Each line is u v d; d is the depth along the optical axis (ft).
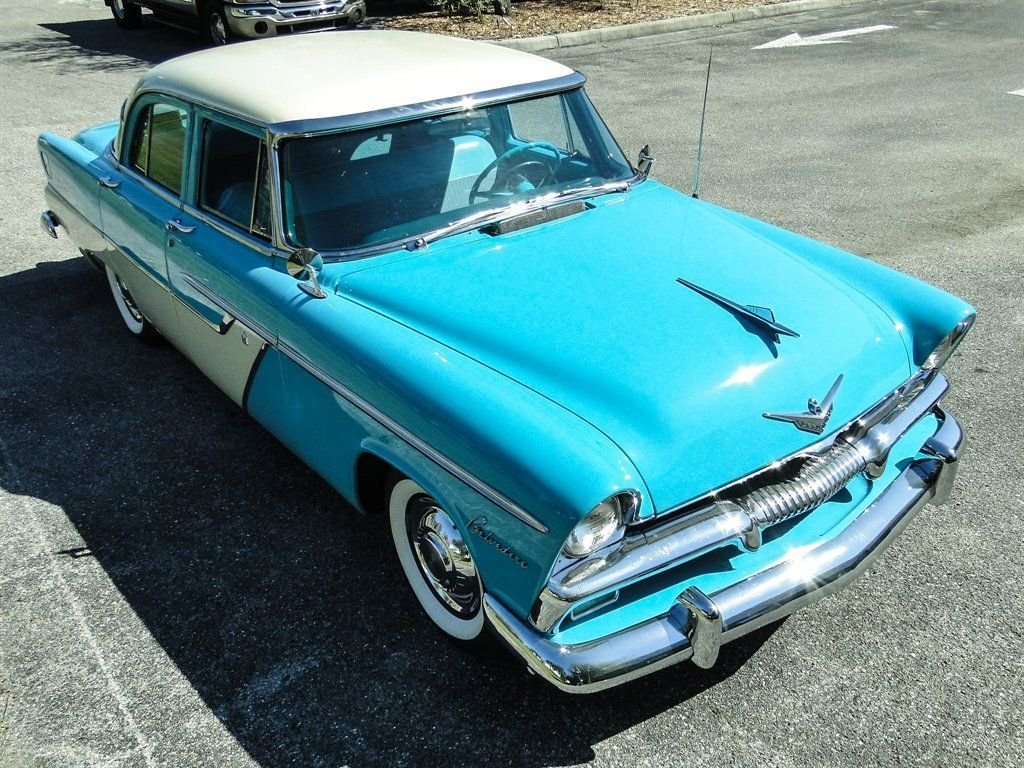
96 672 10.34
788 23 47.14
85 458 14.39
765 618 8.73
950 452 10.44
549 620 8.14
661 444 8.39
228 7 39.19
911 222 22.34
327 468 11.25
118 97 34.94
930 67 37.73
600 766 9.02
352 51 13.37
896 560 11.62
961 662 10.06
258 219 11.59
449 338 9.73
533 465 7.89
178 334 14.67
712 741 9.24
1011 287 18.83
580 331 9.53
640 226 11.78
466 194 11.64
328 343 10.17
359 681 10.13
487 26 45.24
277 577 11.76
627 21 46.11
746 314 9.77
